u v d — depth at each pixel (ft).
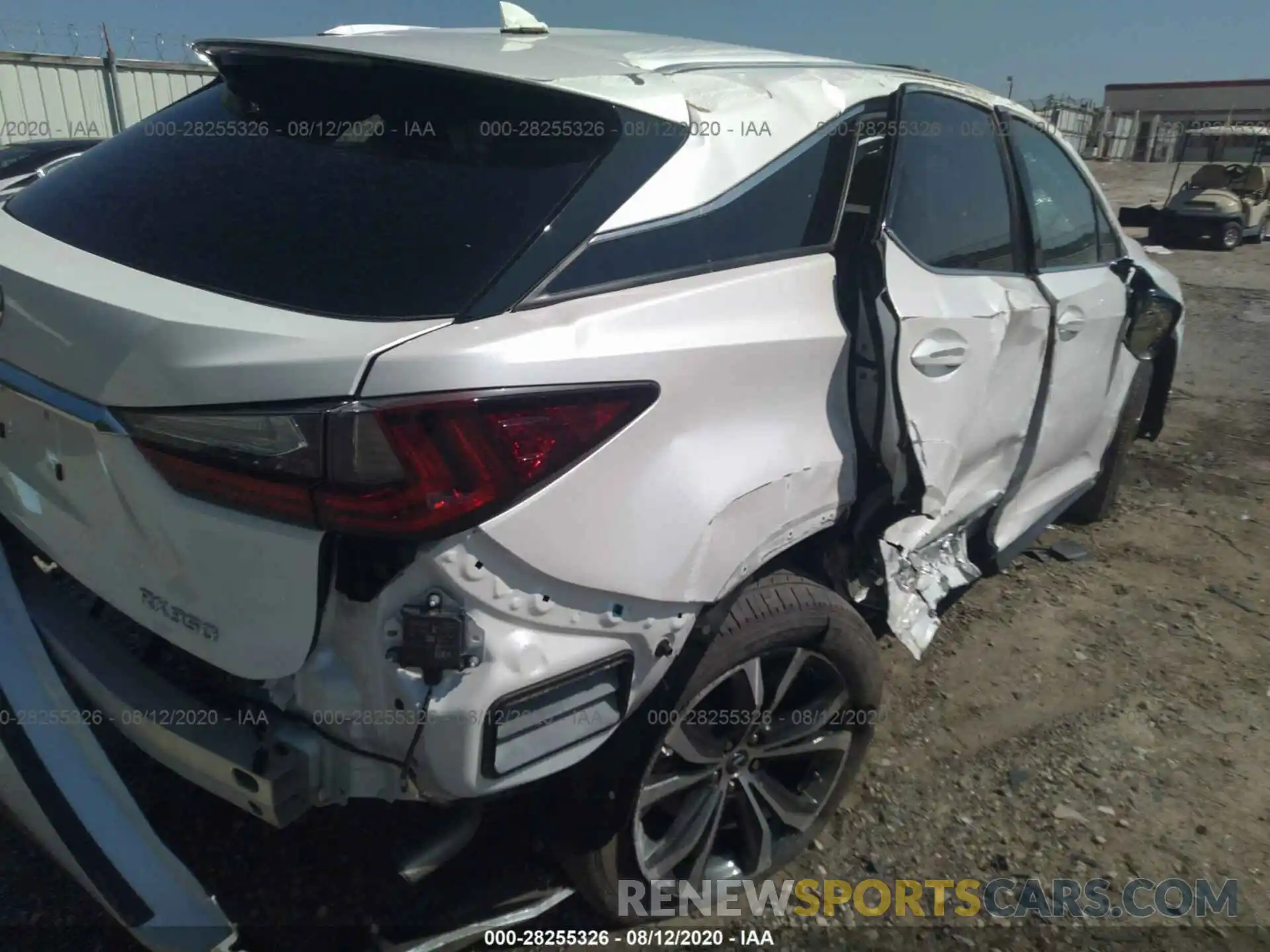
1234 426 20.38
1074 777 9.50
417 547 5.05
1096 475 13.39
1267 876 8.46
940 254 8.61
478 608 5.25
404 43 6.84
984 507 10.13
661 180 6.19
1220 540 14.85
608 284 5.81
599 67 6.63
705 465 6.13
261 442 5.01
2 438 6.56
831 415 7.18
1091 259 11.66
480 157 6.07
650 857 7.13
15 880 7.47
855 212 7.60
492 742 5.46
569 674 5.69
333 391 4.92
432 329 5.17
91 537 6.03
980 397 8.58
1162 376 15.33
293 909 7.28
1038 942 7.68
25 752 6.08
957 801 9.10
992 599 12.69
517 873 7.55
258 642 5.37
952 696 10.59
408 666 5.16
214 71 8.07
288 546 5.11
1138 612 12.63
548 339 5.33
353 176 6.14
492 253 5.54
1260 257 51.70
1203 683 11.16
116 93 51.26
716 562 6.21
